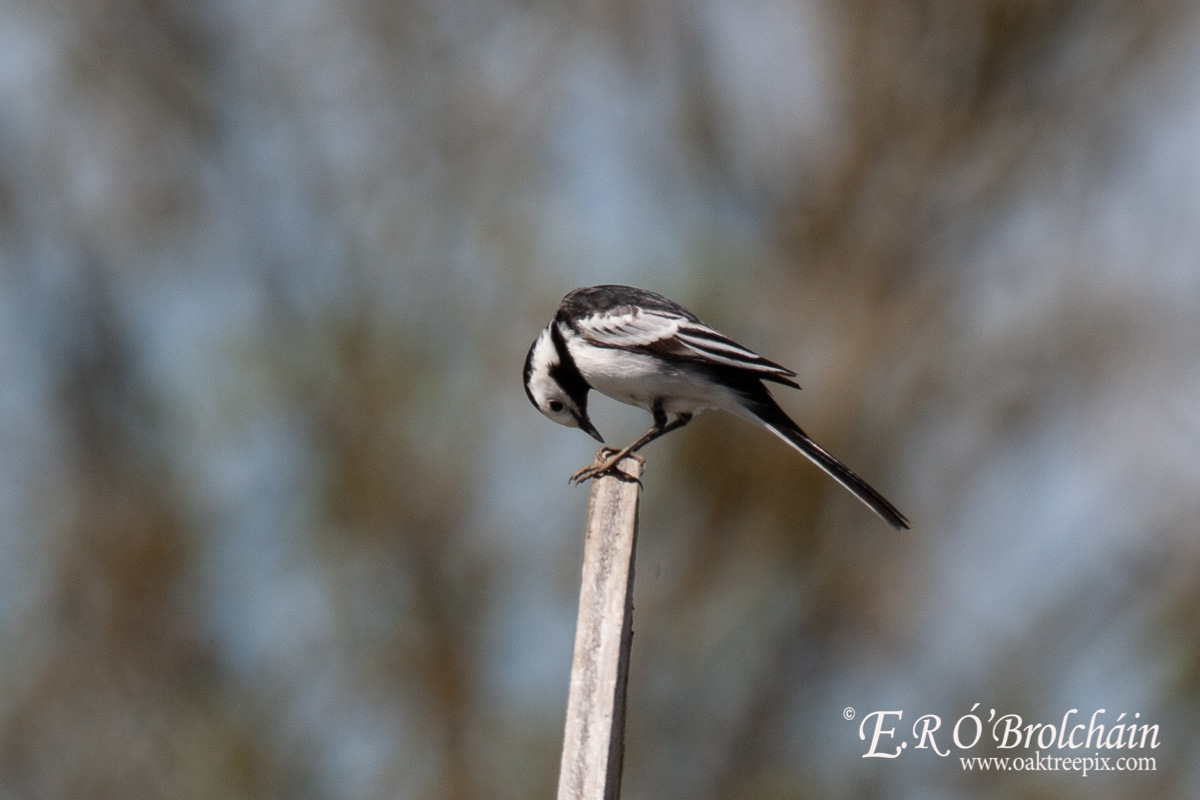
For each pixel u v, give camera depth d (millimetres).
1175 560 14227
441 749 14000
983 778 14320
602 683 5926
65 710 13531
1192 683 13594
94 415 14742
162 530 13711
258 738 13508
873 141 16797
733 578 15406
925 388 16141
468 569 14125
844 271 16344
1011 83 16734
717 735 15453
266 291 15438
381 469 14016
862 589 15273
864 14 16797
